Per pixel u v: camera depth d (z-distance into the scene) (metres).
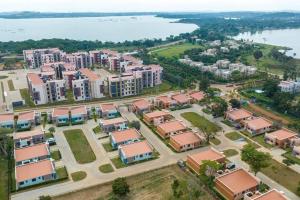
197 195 98.19
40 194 102.06
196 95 191.50
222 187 100.69
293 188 103.94
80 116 161.38
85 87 195.38
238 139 140.75
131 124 151.50
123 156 120.69
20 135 136.00
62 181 109.12
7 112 173.50
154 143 137.50
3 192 102.69
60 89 193.88
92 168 117.38
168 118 162.00
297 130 146.38
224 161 116.94
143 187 105.81
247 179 102.38
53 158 123.75
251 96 195.25
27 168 110.06
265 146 134.25
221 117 165.12
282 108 170.00
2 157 124.44
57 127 154.50
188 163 119.25
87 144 136.12
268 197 90.44
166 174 113.56
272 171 114.19
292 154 126.81
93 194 102.31
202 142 134.88
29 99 195.88
